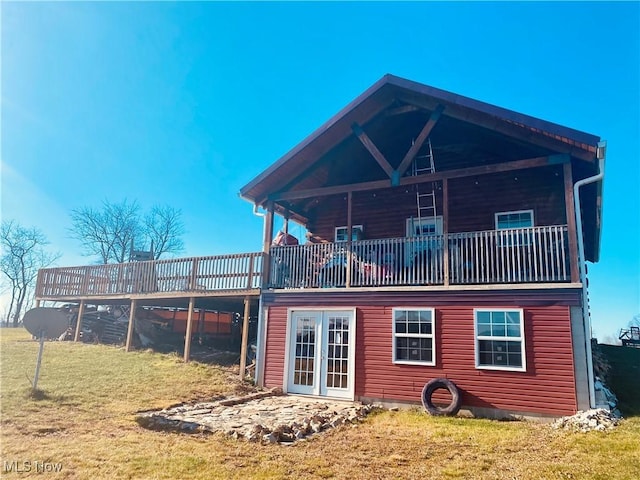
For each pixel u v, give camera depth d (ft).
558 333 27.35
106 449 17.95
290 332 36.40
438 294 31.35
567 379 26.58
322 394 33.81
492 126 31.91
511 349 28.45
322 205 46.70
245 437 20.74
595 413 24.67
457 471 16.67
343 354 33.83
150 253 80.53
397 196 42.57
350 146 40.86
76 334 51.85
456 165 40.47
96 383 31.14
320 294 35.86
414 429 23.93
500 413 27.71
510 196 37.70
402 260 33.76
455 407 28.14
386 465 17.44
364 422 26.05
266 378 36.35
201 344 54.03
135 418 23.65
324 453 18.99
